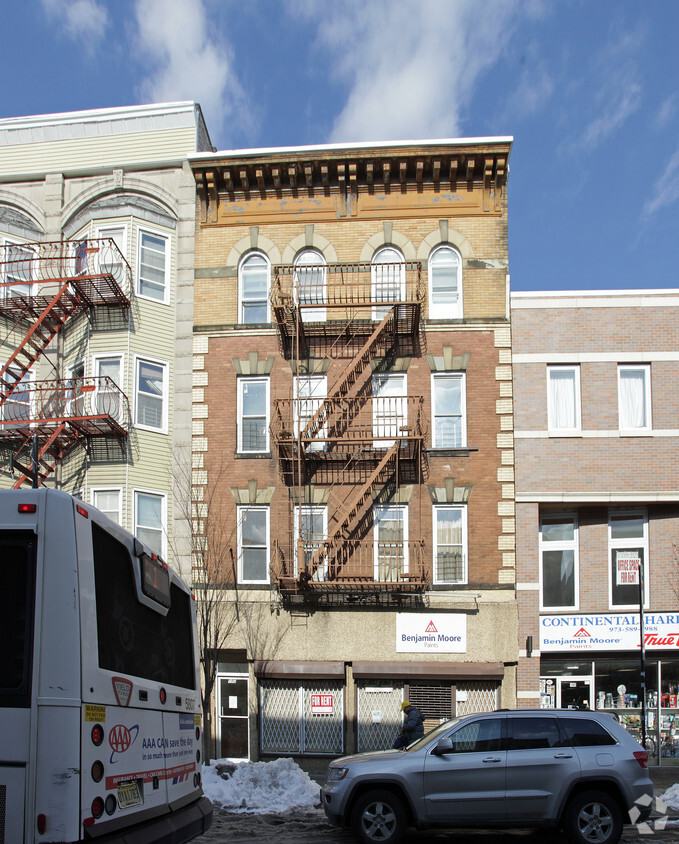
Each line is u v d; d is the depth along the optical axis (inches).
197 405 834.8
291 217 863.1
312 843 426.6
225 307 851.4
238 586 791.7
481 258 837.2
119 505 800.9
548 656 788.0
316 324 824.9
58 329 850.8
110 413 799.1
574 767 409.7
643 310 813.2
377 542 794.2
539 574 785.6
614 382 803.4
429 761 417.4
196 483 819.4
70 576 237.5
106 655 255.6
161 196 882.8
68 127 905.5
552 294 821.2
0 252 877.8
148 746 285.7
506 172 846.5
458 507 798.5
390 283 836.0
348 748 754.8
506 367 812.6
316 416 784.9
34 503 241.9
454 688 761.6
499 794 408.5
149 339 842.2
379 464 788.0
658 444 790.5
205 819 328.8
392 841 410.6
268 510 813.2
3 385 802.2
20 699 229.8
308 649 773.9
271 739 767.1
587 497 784.3
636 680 776.9
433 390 821.2
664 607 782.5
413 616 773.3
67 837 222.5
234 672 784.3
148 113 895.7
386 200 857.5
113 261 836.0
